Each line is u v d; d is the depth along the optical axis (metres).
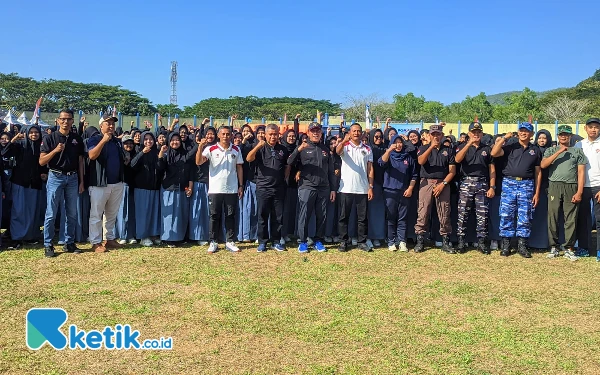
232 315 4.99
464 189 7.82
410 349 4.30
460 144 8.06
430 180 7.78
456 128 24.31
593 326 4.90
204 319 4.87
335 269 6.75
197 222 8.08
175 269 6.59
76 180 7.33
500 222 7.85
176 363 3.97
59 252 7.32
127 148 7.95
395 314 5.11
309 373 3.83
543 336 4.64
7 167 7.78
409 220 8.53
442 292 5.86
